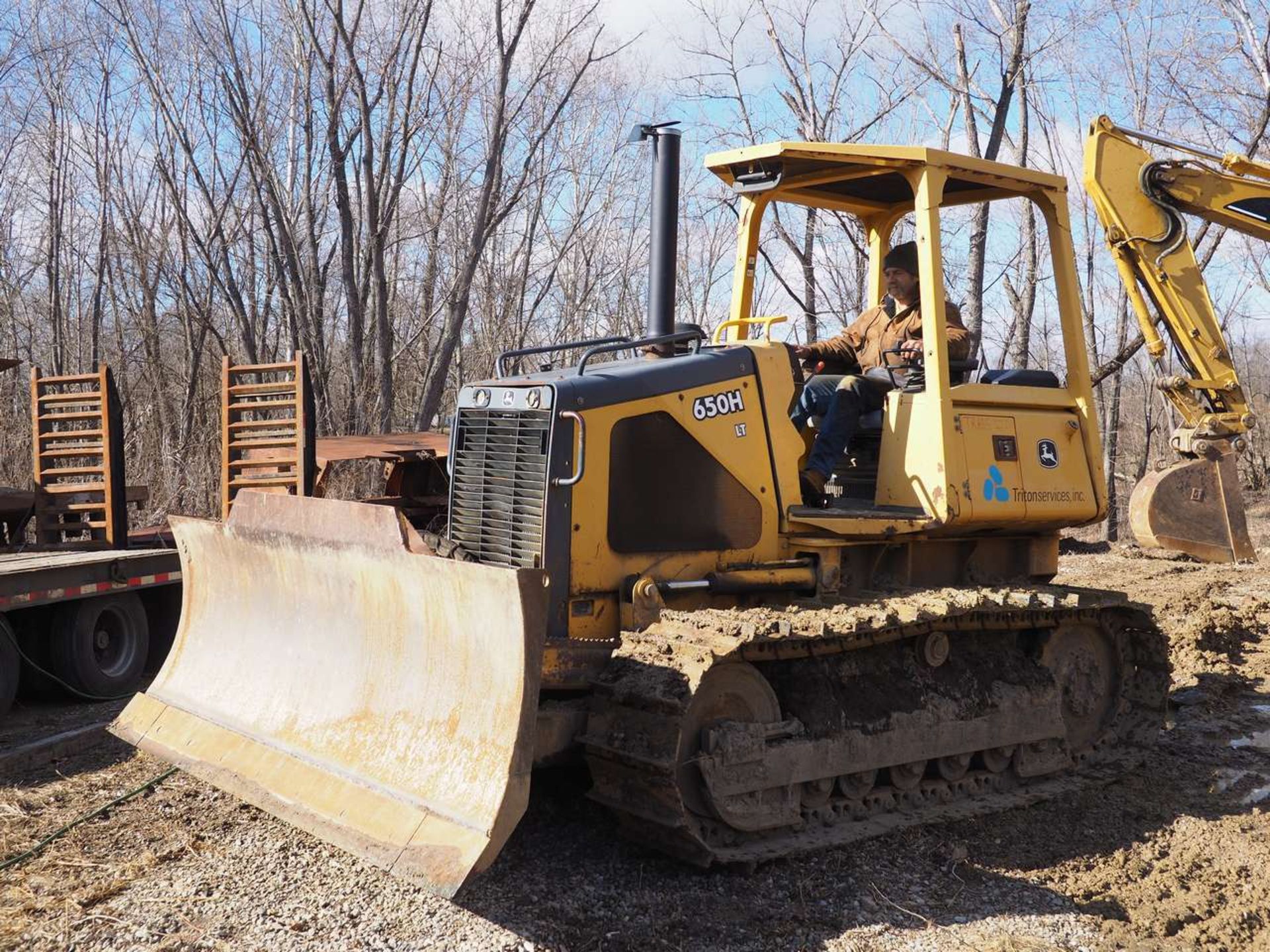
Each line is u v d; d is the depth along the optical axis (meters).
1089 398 5.94
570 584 4.64
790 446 5.26
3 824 5.04
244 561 5.21
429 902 4.21
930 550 5.75
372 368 17.50
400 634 4.41
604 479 4.73
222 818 5.07
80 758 6.05
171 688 5.38
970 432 5.37
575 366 5.49
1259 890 4.52
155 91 17.45
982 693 5.48
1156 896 4.48
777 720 4.80
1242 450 9.11
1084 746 6.07
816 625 4.53
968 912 4.30
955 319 5.68
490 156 16.48
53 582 7.02
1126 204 8.52
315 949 3.83
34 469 9.52
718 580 4.95
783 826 4.72
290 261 16.47
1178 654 8.23
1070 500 5.78
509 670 3.95
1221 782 5.82
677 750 4.19
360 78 15.92
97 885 4.34
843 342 6.22
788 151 5.24
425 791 4.01
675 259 5.29
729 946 3.96
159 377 17.34
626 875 4.50
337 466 13.88
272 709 4.84
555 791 5.33
